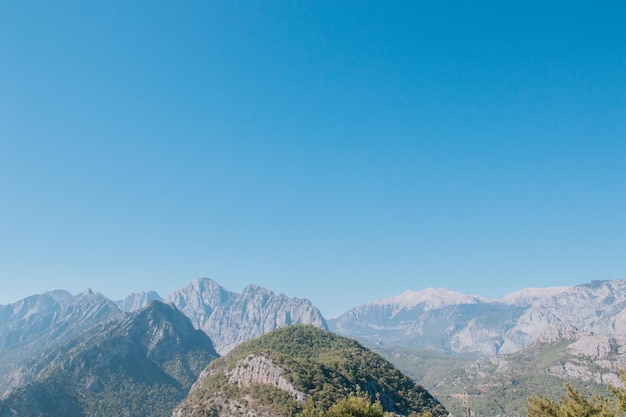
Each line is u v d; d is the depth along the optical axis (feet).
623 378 276.00
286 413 653.30
